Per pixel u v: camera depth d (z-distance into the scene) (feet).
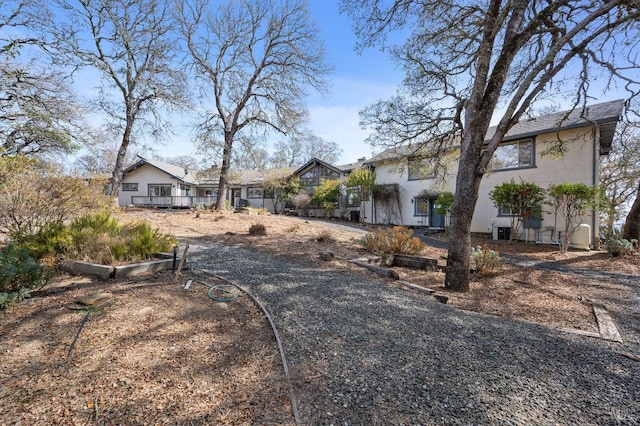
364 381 8.00
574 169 36.83
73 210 20.98
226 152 54.08
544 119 42.09
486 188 44.91
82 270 15.19
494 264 22.65
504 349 10.28
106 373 7.63
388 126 29.81
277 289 15.34
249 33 50.70
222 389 7.36
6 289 11.38
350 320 12.09
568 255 30.68
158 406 6.63
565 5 20.35
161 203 79.36
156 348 8.96
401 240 26.21
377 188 58.54
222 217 44.80
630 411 7.23
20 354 8.18
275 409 6.76
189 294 13.53
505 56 18.51
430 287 19.11
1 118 30.50
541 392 7.89
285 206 81.15
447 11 23.80
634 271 24.23
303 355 9.16
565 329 12.59
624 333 12.41
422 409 7.00
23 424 5.91
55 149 34.76
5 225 17.85
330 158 116.78
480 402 7.36
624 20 18.47
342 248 27.63
